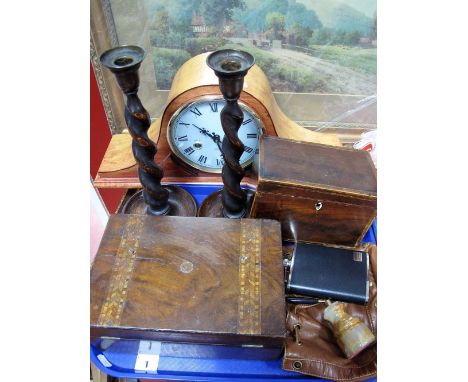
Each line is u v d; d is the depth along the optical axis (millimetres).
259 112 1137
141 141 1004
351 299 1004
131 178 1303
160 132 1211
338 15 1207
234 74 829
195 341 844
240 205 1146
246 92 1100
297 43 1282
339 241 1165
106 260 928
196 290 875
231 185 1067
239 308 847
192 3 1197
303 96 1432
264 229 1005
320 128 1536
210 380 913
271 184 1000
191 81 1118
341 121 1512
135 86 914
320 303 1009
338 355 922
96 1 1178
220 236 985
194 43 1294
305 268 1047
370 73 1352
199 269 913
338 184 1009
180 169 1318
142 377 929
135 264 920
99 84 1367
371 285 1053
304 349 904
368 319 987
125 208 1235
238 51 910
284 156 1081
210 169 1309
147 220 1019
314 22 1227
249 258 938
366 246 1165
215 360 951
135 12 1214
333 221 1088
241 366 942
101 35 1254
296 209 1064
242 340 823
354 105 1452
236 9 1209
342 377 872
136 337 839
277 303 857
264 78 1219
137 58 886
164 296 862
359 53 1298
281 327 822
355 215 1056
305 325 978
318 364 882
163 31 1265
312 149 1126
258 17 1224
